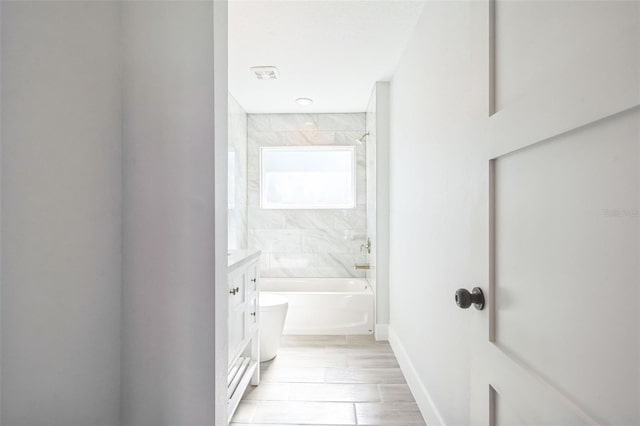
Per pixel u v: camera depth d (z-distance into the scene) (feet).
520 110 2.33
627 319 1.63
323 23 6.91
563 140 2.01
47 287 2.68
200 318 3.38
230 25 6.93
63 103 2.80
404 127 8.19
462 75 4.57
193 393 3.39
